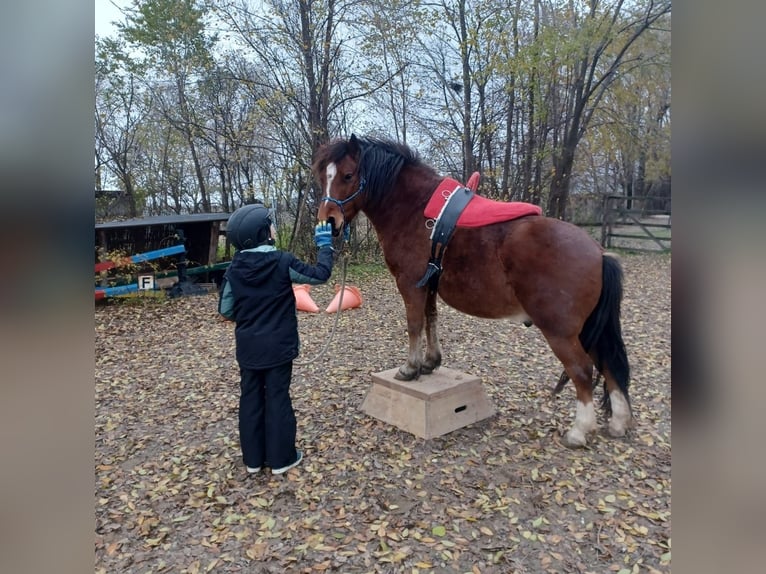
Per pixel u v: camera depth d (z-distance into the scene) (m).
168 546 2.21
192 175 14.18
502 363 4.51
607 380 2.99
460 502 2.45
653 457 2.79
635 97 12.41
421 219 2.96
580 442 2.87
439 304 7.10
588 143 13.16
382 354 4.88
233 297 2.70
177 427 3.42
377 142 3.07
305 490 2.60
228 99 10.95
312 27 9.40
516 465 2.75
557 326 2.65
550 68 10.26
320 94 9.75
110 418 3.57
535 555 2.08
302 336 5.56
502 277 2.75
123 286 7.27
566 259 2.60
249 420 2.74
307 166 9.66
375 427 3.25
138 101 12.12
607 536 2.18
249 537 2.26
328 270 2.75
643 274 9.23
